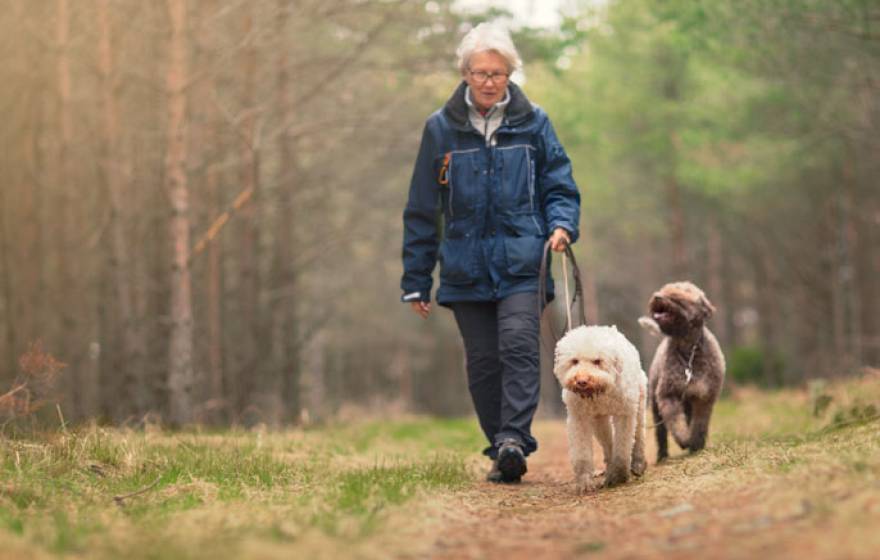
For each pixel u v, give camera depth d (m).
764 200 24.73
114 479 5.37
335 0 11.84
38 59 12.80
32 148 13.62
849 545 2.96
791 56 13.30
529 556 3.51
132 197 13.87
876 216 23.28
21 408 6.66
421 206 6.59
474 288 6.31
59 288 13.96
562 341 5.54
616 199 26.33
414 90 15.98
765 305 29.00
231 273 19.59
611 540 3.67
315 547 3.46
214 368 14.16
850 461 4.24
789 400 12.70
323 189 17.58
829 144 19.36
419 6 13.02
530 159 6.32
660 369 7.23
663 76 22.30
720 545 3.27
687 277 24.69
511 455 5.95
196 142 12.98
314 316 26.11
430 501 4.73
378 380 45.22
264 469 5.89
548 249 6.26
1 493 4.56
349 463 7.16
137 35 13.13
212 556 3.27
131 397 11.45
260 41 11.99
